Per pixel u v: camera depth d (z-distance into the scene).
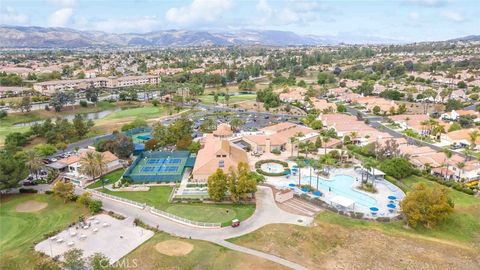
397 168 129.75
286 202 108.00
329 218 97.56
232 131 187.12
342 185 123.62
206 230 90.69
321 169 136.00
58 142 172.50
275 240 85.88
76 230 90.88
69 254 70.25
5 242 86.00
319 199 108.25
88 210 102.44
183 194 114.94
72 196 107.94
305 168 139.75
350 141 175.25
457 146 172.50
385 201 111.00
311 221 95.75
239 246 83.31
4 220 97.44
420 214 92.06
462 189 119.38
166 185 123.06
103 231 90.31
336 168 139.12
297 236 87.81
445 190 102.12
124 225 93.56
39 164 126.38
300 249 83.44
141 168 139.50
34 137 184.62
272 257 79.50
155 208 103.62
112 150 149.50
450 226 96.06
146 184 123.88
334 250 84.38
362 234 90.62
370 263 80.00
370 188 119.00
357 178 129.62
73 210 102.94
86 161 126.44
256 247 83.06
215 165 127.44
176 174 131.38
